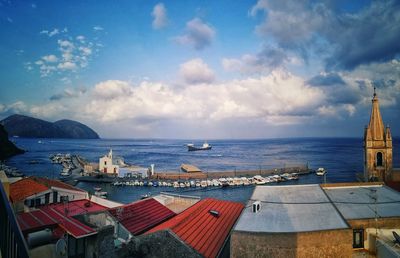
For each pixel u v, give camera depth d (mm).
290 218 26281
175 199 45844
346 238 23562
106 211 31453
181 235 27531
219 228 32375
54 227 28703
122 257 25500
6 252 7625
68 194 47625
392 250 22656
